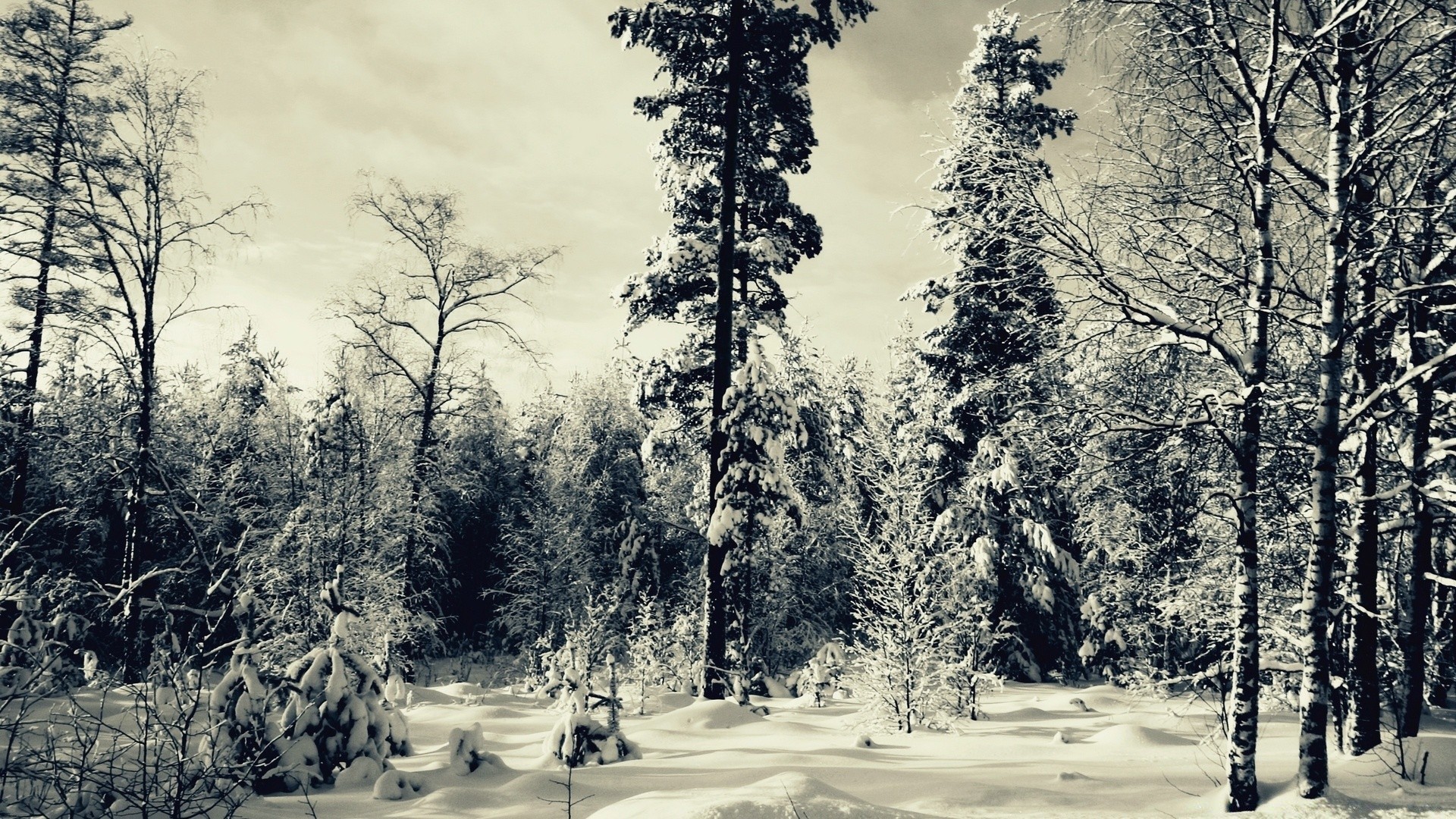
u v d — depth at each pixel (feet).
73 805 22.07
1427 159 24.67
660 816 21.26
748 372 61.62
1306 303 28.17
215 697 28.60
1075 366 28.86
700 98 62.95
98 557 75.51
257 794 28.48
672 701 61.21
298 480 74.28
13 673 24.26
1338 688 29.91
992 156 26.78
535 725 50.42
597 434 117.50
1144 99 26.66
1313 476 25.98
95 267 61.36
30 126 57.88
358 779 30.68
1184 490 32.42
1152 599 56.65
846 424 100.63
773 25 59.06
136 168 59.98
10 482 73.92
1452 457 31.78
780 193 65.98
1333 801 22.95
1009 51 63.31
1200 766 30.91
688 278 63.87
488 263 78.84
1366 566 28.25
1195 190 25.99
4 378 63.21
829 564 100.32
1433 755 25.43
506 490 119.03
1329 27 23.61
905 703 49.29
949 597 63.93
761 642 98.12
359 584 66.85
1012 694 68.64
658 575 110.52
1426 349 31.07
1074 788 27.07
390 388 76.84
